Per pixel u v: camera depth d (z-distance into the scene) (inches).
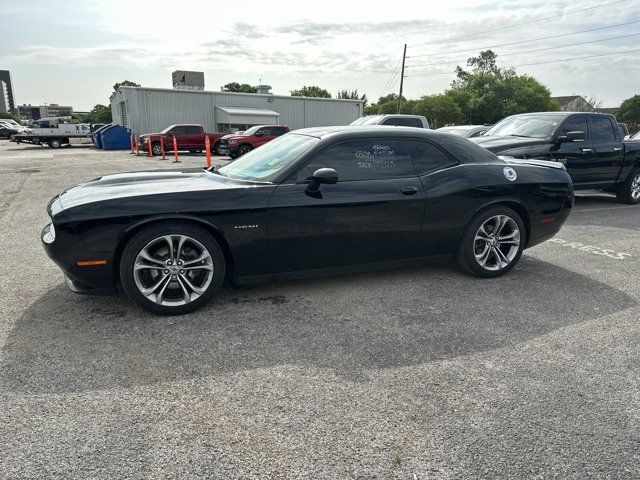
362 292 155.8
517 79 2615.7
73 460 77.1
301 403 93.9
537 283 167.2
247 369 106.7
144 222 126.4
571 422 89.0
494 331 128.0
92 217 122.7
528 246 178.9
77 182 439.8
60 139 1112.2
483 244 169.5
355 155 149.0
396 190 150.3
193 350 114.9
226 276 144.3
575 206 337.4
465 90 2709.2
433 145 161.2
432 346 119.0
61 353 112.3
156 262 130.3
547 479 74.7
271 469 75.8
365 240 149.8
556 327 131.0
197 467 76.0
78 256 124.1
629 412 92.4
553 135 297.0
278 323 131.0
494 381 102.9
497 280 170.1
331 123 1267.2
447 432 85.6
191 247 134.6
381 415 90.4
